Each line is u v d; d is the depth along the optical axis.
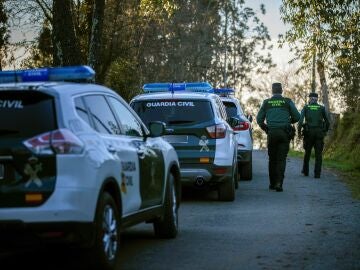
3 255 10.56
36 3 34.75
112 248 9.24
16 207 8.27
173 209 12.09
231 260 10.12
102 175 8.79
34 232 8.30
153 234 12.51
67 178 8.34
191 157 16.92
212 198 18.22
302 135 24.75
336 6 30.59
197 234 12.51
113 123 10.00
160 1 32.56
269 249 11.00
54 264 9.83
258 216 14.79
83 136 8.71
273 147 20.00
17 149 8.32
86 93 9.45
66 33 23.84
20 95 8.70
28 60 37.03
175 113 17.11
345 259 10.22
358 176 25.06
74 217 8.30
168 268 9.58
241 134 23.22
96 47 26.61
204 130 16.95
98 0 26.73
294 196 18.61
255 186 21.39
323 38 32.09
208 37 91.19
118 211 9.46
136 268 9.58
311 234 12.45
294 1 30.72
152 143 11.44
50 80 9.57
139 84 51.44
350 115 42.28
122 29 44.97
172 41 80.31
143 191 10.57
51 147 8.34
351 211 15.53
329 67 37.44
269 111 19.89
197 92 17.69
